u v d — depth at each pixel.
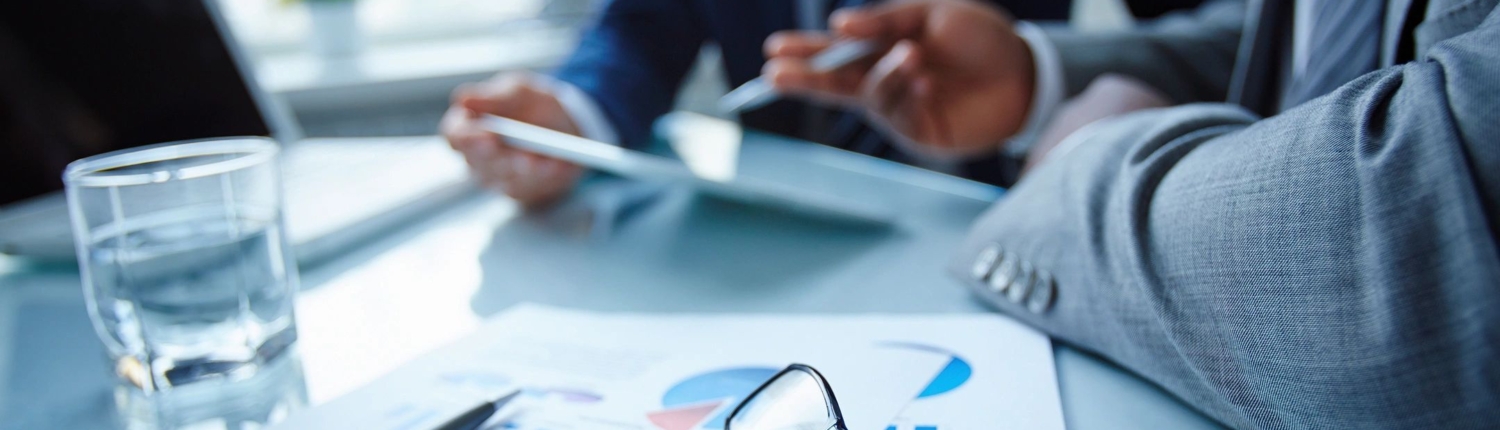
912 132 0.82
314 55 1.45
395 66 1.42
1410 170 0.21
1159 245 0.29
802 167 0.76
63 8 0.61
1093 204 0.34
